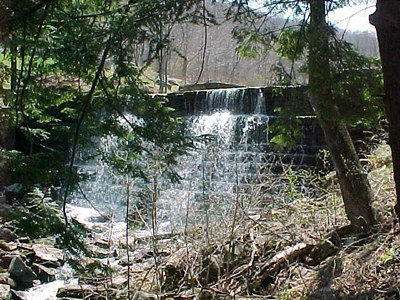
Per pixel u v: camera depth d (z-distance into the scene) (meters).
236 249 5.98
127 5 3.67
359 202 5.68
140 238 6.71
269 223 6.33
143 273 6.12
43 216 3.89
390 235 5.20
